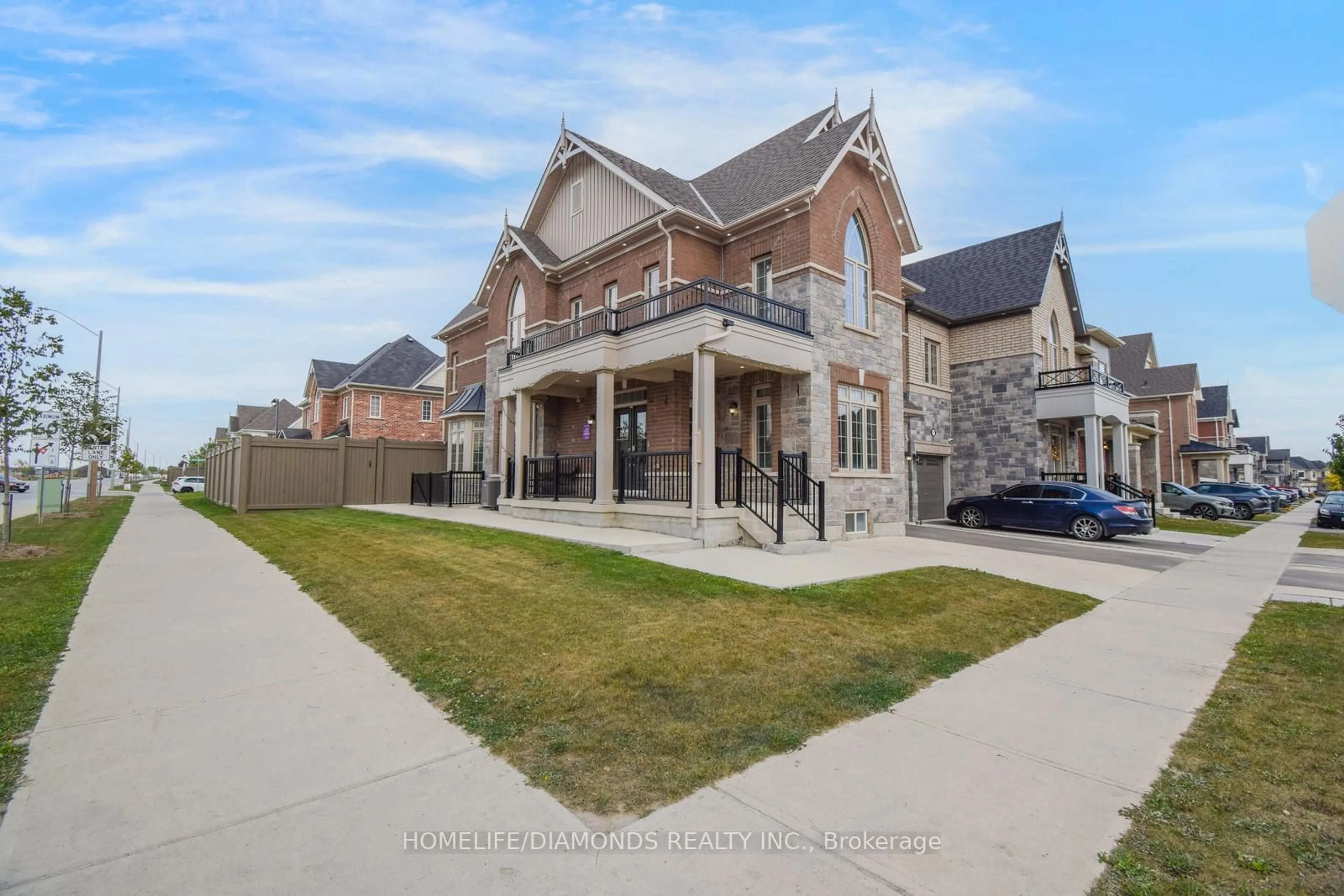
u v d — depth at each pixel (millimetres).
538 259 17359
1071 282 22094
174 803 2854
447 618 5895
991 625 6477
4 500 12594
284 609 6414
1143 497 22469
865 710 4168
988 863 2514
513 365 15164
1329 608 7496
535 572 7730
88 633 5547
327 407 36938
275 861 2441
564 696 4160
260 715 3857
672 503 11625
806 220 12523
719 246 14227
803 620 6078
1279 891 2367
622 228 15359
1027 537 15336
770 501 11430
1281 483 82812
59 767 3174
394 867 2418
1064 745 3689
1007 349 20188
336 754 3369
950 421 21219
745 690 4371
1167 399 36188
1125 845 2668
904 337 18953
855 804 2969
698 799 2975
